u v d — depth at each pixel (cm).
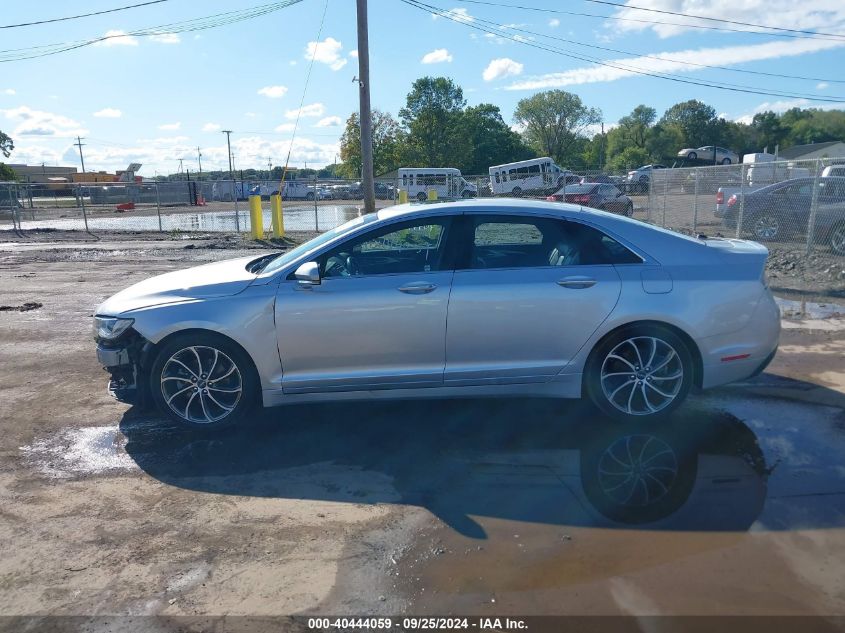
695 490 392
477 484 406
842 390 556
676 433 473
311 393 471
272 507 382
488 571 317
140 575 319
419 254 486
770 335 476
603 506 376
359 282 462
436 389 471
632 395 475
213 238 2062
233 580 314
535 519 364
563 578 311
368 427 496
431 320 457
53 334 792
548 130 9094
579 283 457
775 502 376
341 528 359
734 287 465
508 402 541
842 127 9281
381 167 7762
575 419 503
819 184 1245
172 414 479
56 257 1627
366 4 1658
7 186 2622
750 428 480
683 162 6712
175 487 408
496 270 464
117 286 1152
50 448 466
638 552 331
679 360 469
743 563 319
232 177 7381
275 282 467
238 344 467
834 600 291
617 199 2172
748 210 1425
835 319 815
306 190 5203
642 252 470
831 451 441
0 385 600
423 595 300
